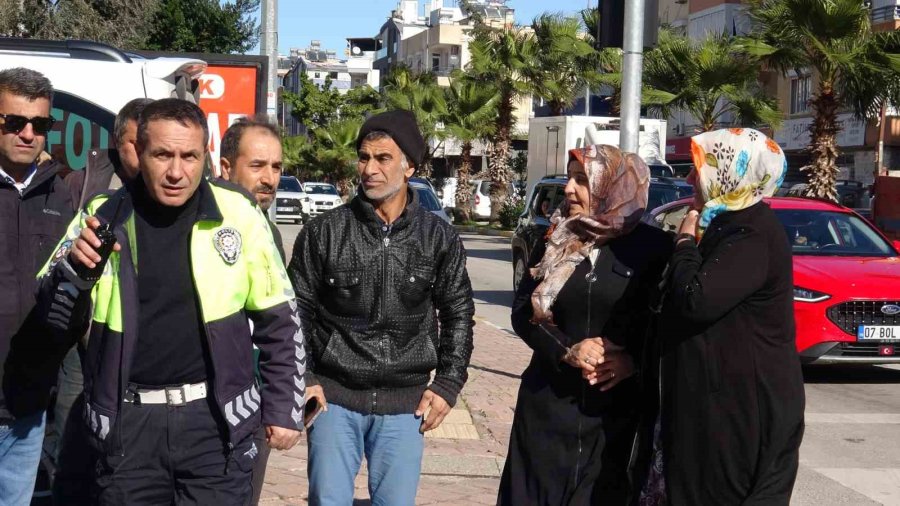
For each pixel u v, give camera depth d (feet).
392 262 14.26
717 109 128.67
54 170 14.62
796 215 39.06
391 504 14.42
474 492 20.92
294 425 12.05
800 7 68.18
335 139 193.26
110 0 71.56
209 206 11.52
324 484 14.20
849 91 70.64
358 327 14.25
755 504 12.36
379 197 14.21
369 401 14.24
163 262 11.38
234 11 87.40
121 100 18.69
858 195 100.07
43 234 14.29
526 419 13.93
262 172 15.78
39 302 11.51
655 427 13.41
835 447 26.43
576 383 13.60
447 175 210.38
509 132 133.39
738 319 12.48
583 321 13.58
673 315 12.51
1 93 14.15
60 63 18.57
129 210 11.37
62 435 15.30
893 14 111.45
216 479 11.72
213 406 11.60
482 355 37.32
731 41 90.84
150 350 11.39
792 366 12.62
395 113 14.35
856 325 32.89
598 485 13.51
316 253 14.34
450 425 26.27
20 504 14.28
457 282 14.70
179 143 11.06
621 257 13.60
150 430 11.43
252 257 11.84
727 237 12.52
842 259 35.76
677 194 52.16
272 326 12.04
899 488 22.88
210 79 35.50
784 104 124.26
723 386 12.44
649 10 26.32
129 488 11.49
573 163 13.78
